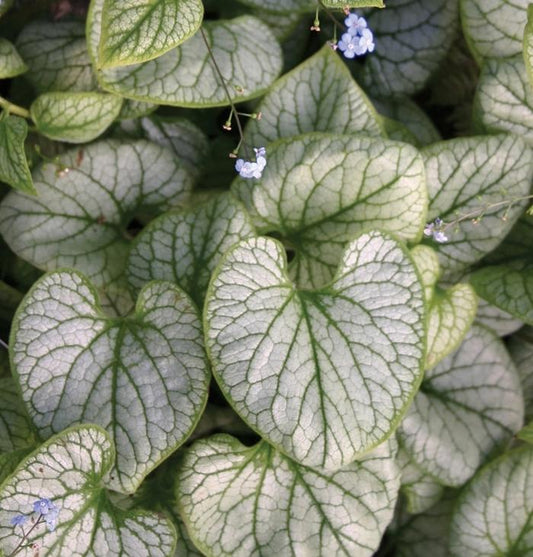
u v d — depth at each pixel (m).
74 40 0.87
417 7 0.91
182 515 0.81
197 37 0.84
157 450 0.77
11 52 0.85
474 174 0.87
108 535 0.77
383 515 0.83
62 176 0.85
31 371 0.78
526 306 0.86
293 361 0.78
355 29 0.78
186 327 0.79
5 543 0.75
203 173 0.91
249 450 0.82
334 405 0.78
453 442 0.89
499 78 0.87
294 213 0.84
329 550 0.82
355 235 0.80
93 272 0.85
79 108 0.83
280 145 0.83
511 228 0.89
